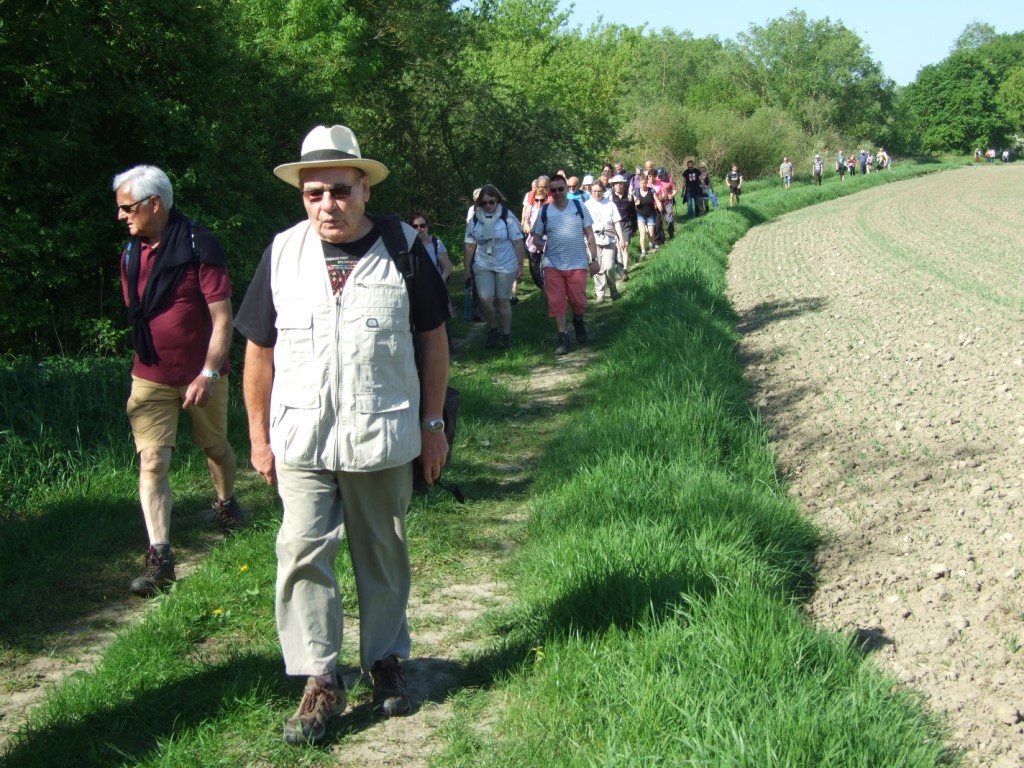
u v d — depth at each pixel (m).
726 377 8.57
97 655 4.29
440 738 3.46
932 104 119.06
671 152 55.75
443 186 28.05
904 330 10.87
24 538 5.54
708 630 3.70
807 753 2.92
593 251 11.52
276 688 3.78
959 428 6.81
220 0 11.18
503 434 7.89
